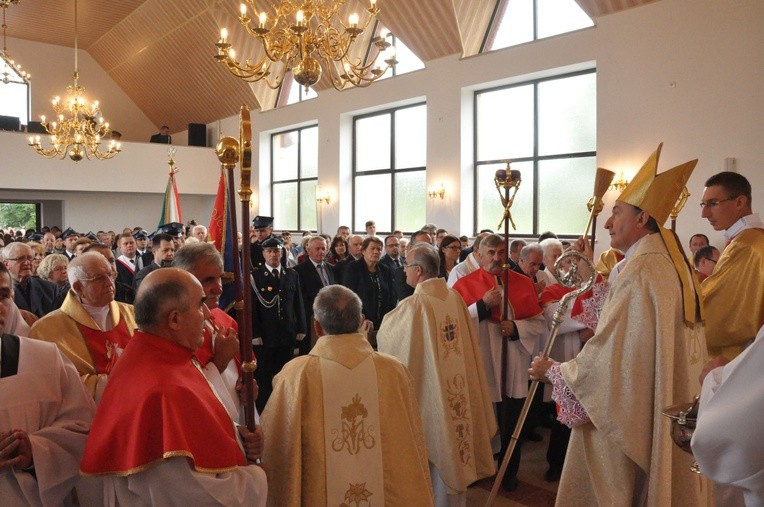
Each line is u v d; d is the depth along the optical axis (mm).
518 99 10867
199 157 17000
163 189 16406
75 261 2297
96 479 1780
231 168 1944
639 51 8742
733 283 2490
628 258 2242
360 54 13156
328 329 2080
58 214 16750
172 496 1497
